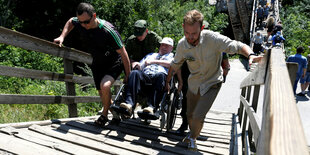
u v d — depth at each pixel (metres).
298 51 8.27
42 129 3.28
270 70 1.40
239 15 23.19
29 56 8.55
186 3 26.19
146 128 4.14
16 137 2.94
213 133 4.16
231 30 25.11
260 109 7.38
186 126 4.05
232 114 5.66
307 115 7.11
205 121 5.02
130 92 3.48
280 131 0.69
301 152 0.56
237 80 11.35
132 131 3.77
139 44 4.10
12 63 8.00
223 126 4.74
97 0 14.67
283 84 1.11
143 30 3.90
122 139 3.46
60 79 4.14
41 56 8.81
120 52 3.49
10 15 15.08
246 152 2.84
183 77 4.05
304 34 18.44
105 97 3.58
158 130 4.11
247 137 3.30
